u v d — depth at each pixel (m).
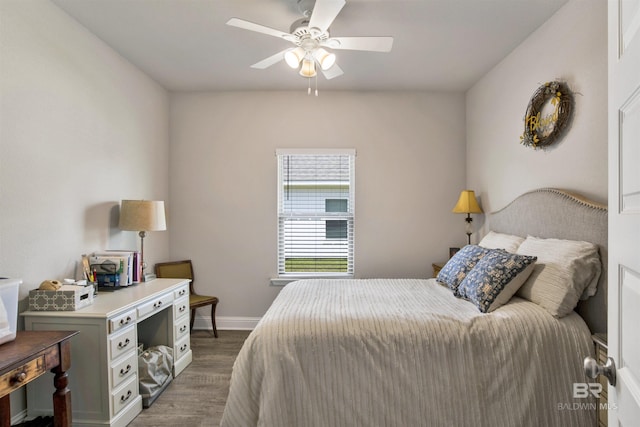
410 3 2.10
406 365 1.64
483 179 3.26
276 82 3.40
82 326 1.91
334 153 3.63
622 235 0.79
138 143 3.07
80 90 2.34
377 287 2.56
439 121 3.65
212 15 2.24
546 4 2.12
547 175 2.31
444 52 2.75
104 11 2.19
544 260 1.96
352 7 2.14
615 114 0.84
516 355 1.63
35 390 1.94
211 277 3.68
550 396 1.60
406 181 3.67
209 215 3.68
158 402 2.27
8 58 1.83
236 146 3.66
